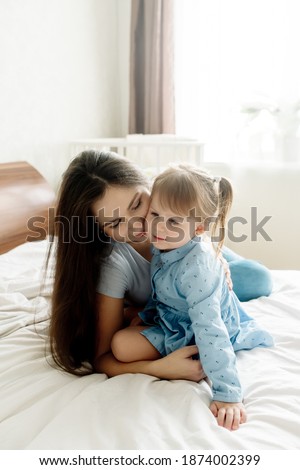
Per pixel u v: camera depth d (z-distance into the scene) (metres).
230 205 1.01
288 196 2.40
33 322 1.12
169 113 2.59
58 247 0.95
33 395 0.82
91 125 2.60
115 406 0.77
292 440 0.68
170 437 0.68
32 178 1.91
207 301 0.85
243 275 1.33
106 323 0.99
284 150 2.35
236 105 2.47
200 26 2.50
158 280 0.97
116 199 0.88
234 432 0.71
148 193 0.95
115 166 0.91
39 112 2.10
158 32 2.50
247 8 2.36
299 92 2.28
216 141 2.61
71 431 0.70
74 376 0.92
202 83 2.58
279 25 2.30
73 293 0.94
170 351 0.94
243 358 0.97
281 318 1.19
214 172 2.61
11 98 1.91
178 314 0.97
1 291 1.27
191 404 0.77
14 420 0.75
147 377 0.87
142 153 2.29
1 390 0.84
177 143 2.17
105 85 2.72
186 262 0.90
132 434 0.68
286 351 1.00
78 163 0.92
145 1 2.51
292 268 2.49
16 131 1.96
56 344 0.94
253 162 2.44
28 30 1.97
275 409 0.77
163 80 2.56
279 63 2.34
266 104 2.30
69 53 2.31
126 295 1.08
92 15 2.50
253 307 1.26
